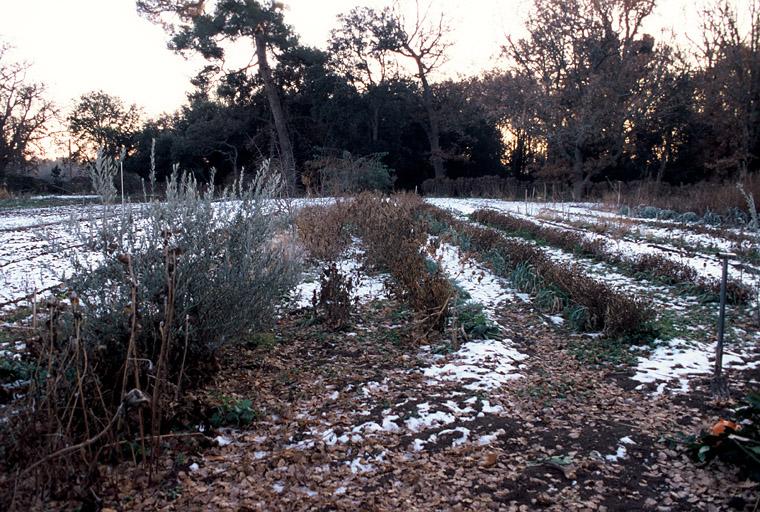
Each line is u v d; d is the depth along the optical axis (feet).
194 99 134.10
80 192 106.11
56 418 9.78
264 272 15.52
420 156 151.53
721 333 14.99
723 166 91.97
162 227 13.75
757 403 11.45
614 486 10.77
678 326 21.61
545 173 111.14
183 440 11.85
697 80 103.09
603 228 48.73
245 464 11.18
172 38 107.96
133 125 177.27
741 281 25.79
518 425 13.32
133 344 10.30
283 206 23.40
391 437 12.55
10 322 17.80
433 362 17.39
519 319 22.90
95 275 12.89
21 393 11.96
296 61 120.98
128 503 9.82
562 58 103.09
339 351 18.26
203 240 14.17
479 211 62.03
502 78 110.42
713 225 53.11
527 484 10.82
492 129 156.35
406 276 22.93
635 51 102.94
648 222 55.42
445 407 14.07
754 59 86.69
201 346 14.51
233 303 14.53
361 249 35.73
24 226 45.06
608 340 19.90
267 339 18.38
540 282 26.63
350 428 12.92
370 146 134.92
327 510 9.85
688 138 120.78
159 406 11.23
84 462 10.07
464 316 20.98
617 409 14.33
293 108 129.70
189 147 121.19
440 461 11.60
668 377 16.56
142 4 103.40
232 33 108.78
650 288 28.66
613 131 102.94
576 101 103.24
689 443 11.87
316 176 94.79
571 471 11.14
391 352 18.26
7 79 136.98
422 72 142.92
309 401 14.34
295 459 11.47
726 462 11.31
